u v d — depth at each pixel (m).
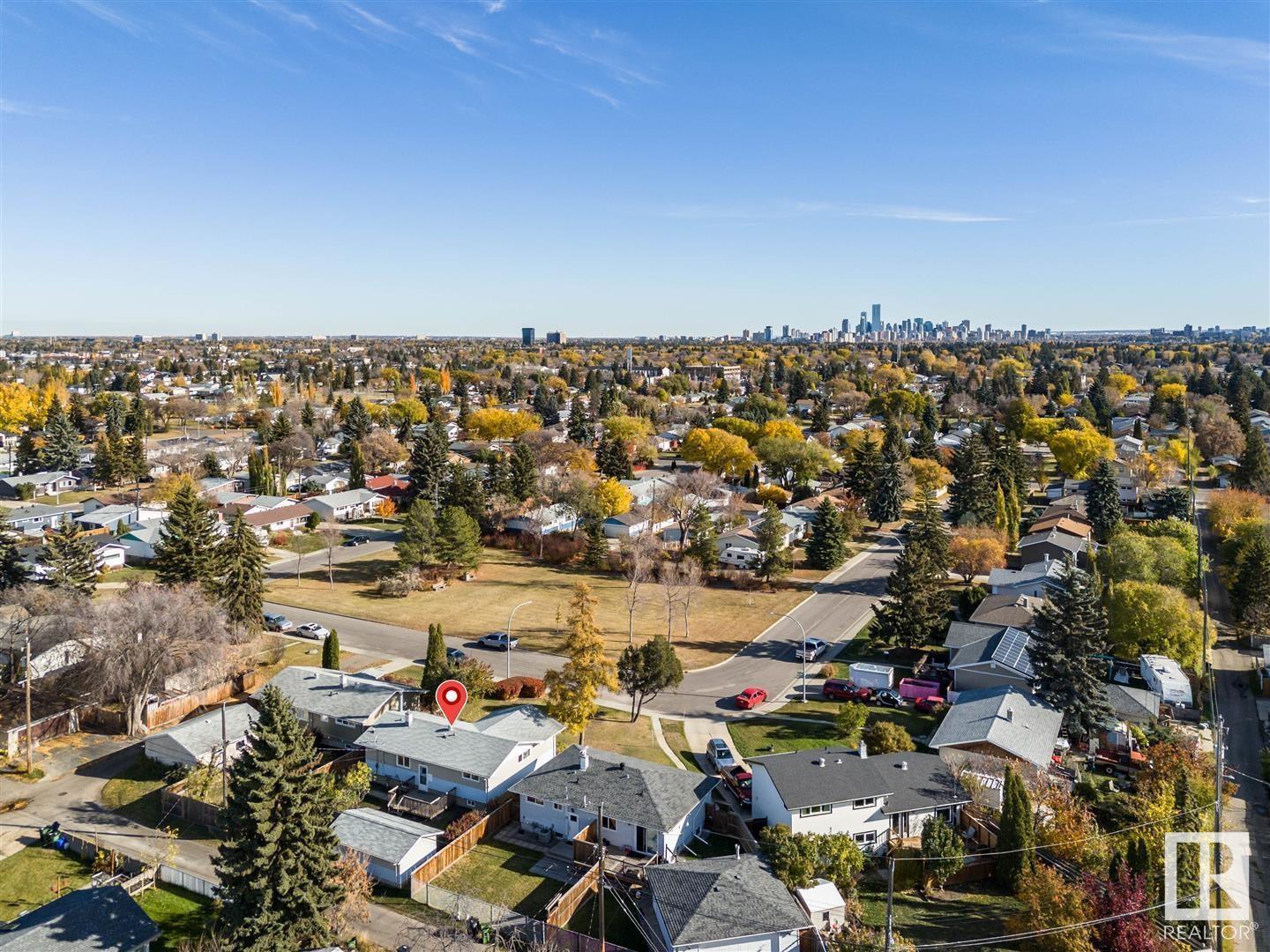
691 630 77.56
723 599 87.56
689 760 52.38
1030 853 40.62
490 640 71.50
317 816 35.25
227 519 106.81
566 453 134.25
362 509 122.50
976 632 68.06
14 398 179.62
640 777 44.69
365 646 71.12
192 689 58.09
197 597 61.34
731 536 101.00
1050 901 35.59
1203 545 102.62
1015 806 40.81
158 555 73.75
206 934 35.41
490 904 37.94
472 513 110.56
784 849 38.81
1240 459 129.75
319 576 92.56
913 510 124.25
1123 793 46.62
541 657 69.88
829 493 132.25
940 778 46.31
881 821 43.62
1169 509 108.31
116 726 55.31
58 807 45.59
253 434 173.12
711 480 110.19
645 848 42.12
